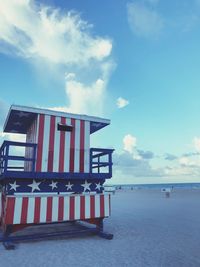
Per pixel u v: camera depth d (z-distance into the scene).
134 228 7.90
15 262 4.36
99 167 7.93
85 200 6.68
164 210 13.33
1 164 7.10
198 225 8.47
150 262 4.36
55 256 4.75
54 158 6.76
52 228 7.90
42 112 6.90
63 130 7.09
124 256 4.75
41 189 6.50
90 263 4.31
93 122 7.77
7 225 5.72
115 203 18.53
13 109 6.55
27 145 6.46
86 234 6.91
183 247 5.46
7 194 6.02
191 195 29.75
